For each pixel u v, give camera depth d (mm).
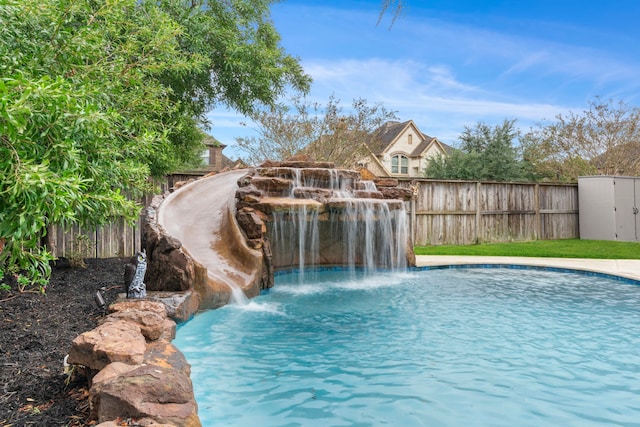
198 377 3758
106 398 2354
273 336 4926
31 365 3383
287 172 9094
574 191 16031
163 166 9141
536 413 3174
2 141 2650
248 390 3514
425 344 4684
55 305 5270
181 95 10352
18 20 3988
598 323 5539
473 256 11469
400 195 9898
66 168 3104
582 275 9117
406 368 4008
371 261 9375
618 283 8266
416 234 13180
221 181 9984
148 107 6328
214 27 10391
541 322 5566
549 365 4105
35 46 4195
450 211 13672
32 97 2773
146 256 5848
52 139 3146
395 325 5402
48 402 2771
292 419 3047
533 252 12094
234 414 3107
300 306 6371
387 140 31266
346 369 3980
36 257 3037
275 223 8703
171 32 6523
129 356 2910
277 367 4008
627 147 21688
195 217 8102
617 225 15117
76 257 7883
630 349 4555
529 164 23203
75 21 5312
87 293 6043
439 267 9891
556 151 22969
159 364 2910
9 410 2643
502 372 3932
